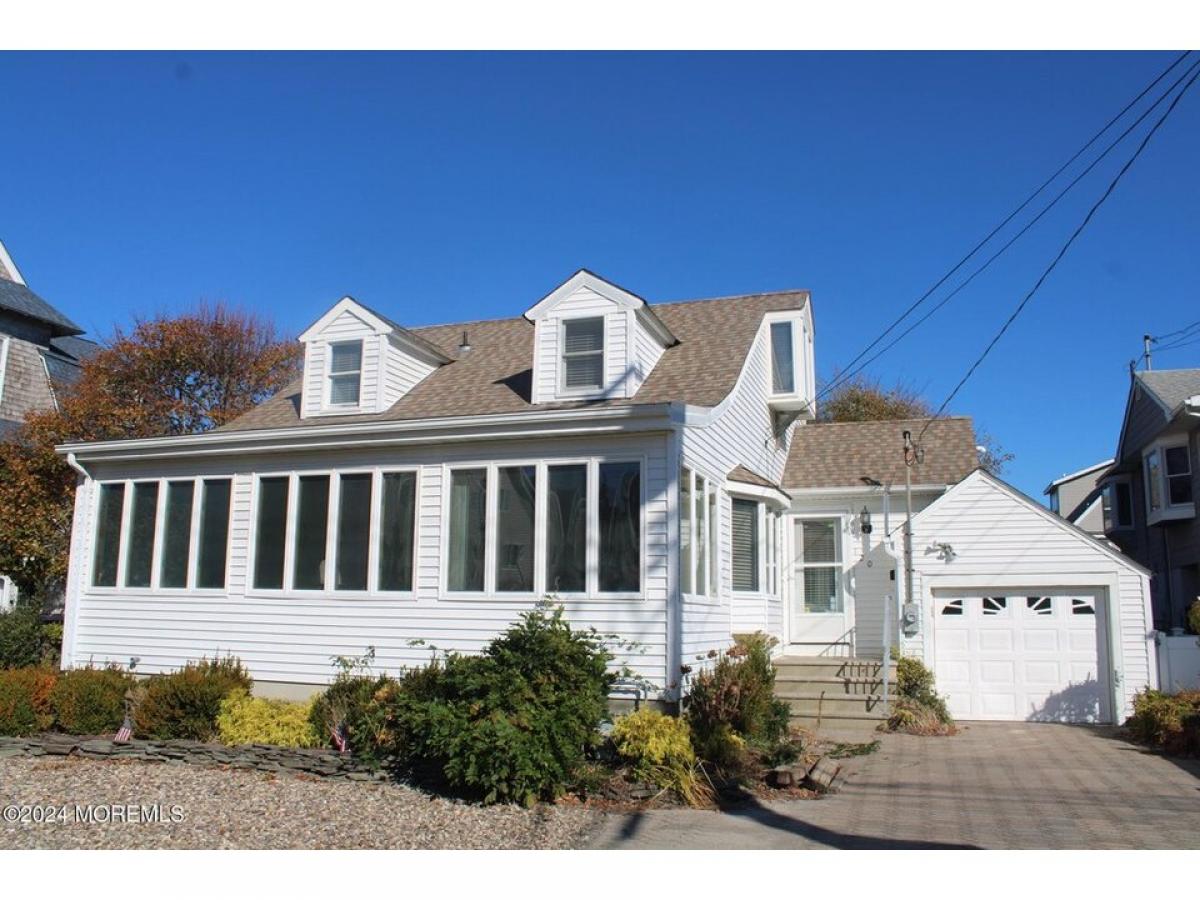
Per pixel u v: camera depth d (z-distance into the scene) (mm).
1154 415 22297
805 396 18094
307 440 13523
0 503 20297
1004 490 15367
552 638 9875
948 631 15367
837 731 13398
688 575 12117
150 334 27734
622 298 13961
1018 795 9383
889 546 16406
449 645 12484
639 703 11305
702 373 14492
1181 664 14430
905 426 19109
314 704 11477
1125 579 14648
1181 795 9352
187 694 11852
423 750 9672
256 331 31203
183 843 7539
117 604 14758
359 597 13133
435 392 15555
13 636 17516
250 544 13961
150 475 14914
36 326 26062
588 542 11898
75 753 11344
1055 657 14875
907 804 9016
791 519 17344
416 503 13078
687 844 7547
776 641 14789
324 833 7887
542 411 12156
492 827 8133
